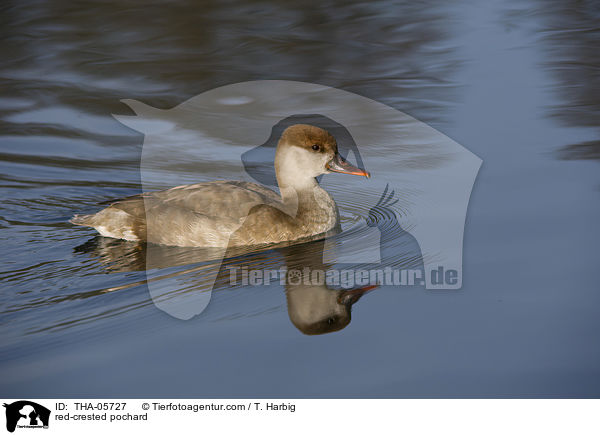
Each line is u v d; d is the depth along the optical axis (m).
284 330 8.00
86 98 17.31
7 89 17.88
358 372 7.23
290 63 19.34
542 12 23.44
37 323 8.16
